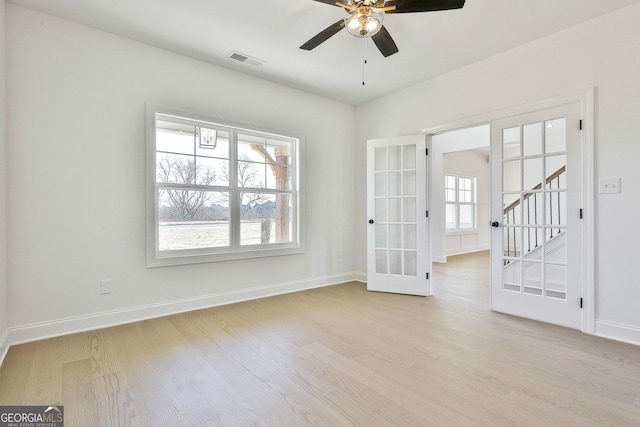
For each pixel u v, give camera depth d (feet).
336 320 10.05
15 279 8.10
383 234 14.11
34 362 7.17
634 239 8.20
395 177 13.99
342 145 15.62
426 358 7.39
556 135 9.62
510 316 10.40
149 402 5.70
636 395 5.86
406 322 9.85
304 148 14.08
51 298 8.61
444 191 22.61
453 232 26.30
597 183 8.77
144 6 8.21
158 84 10.30
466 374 6.65
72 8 8.30
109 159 9.46
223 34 9.56
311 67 11.74
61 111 8.73
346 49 10.38
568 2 8.04
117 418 5.25
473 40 9.84
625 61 8.29
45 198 8.51
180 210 10.96
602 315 8.69
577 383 6.28
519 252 10.46
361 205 15.88
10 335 8.01
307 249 14.25
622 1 8.05
